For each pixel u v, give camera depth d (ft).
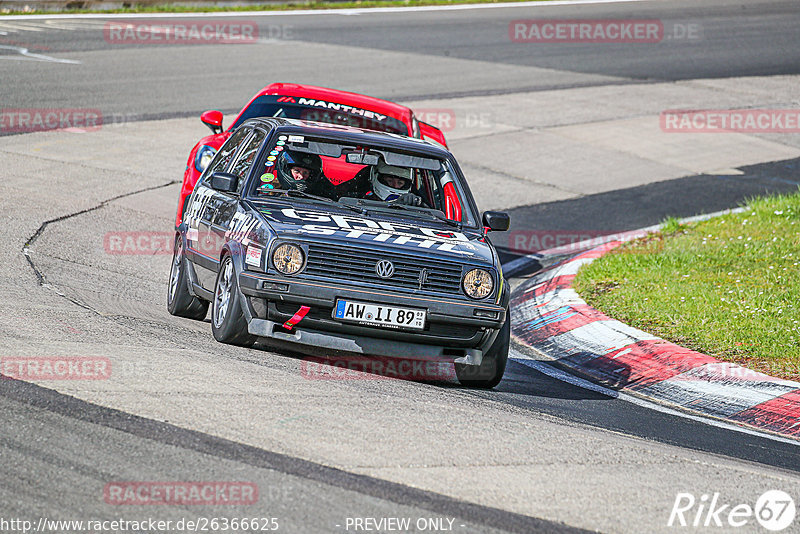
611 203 185.26
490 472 58.95
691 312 112.68
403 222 87.30
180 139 193.16
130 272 114.42
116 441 57.00
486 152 211.20
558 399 85.66
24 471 52.11
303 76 267.18
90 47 285.64
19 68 244.63
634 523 53.83
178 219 118.42
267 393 68.90
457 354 82.84
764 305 114.11
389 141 94.68
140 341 79.77
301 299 78.07
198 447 57.31
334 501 52.03
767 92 290.97
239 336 82.89
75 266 111.04
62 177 157.28
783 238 147.23
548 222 171.01
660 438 75.56
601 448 67.00
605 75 302.25
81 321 83.87
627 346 102.68
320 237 79.56
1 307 84.07
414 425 66.18
